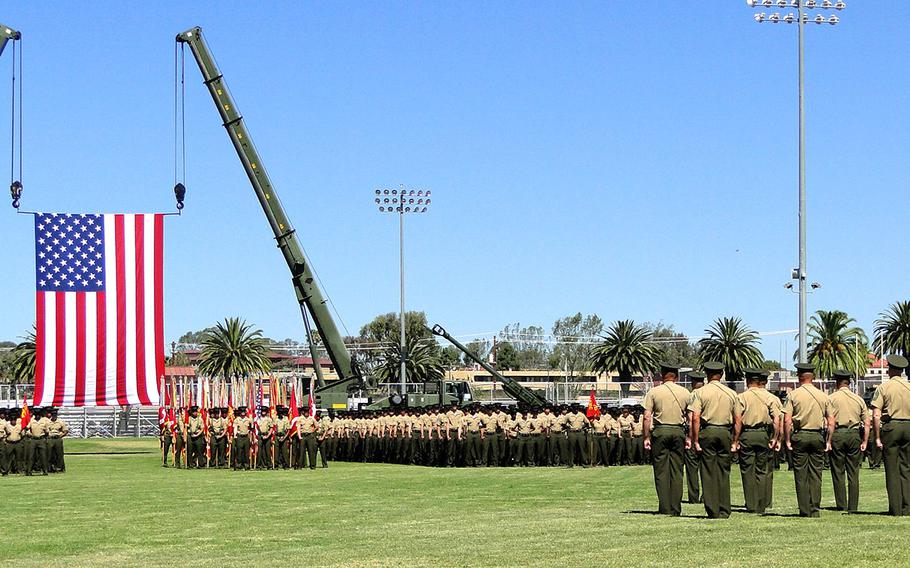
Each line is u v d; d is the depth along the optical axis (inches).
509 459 1651.1
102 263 2009.1
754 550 572.4
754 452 796.6
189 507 943.7
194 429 1720.0
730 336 3814.0
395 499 992.2
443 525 750.5
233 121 2119.8
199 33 2100.1
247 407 1782.7
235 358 4180.6
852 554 551.5
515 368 6589.6
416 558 570.3
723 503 765.3
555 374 6412.4
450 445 1679.4
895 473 779.4
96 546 680.4
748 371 805.9
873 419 786.2
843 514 791.1
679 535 649.0
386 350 5019.7
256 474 1487.5
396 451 1844.2
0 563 602.5
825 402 783.1
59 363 1983.3
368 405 2218.3
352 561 565.3
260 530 748.0
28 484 1310.3
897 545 584.7
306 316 2188.7
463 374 5930.1
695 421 765.3
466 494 1040.8
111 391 1996.8
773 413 829.8
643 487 1109.1
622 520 753.6
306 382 2223.2
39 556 637.9
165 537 719.7
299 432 1641.2
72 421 3356.3
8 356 5300.2
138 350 2015.3
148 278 2023.9
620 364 4037.9
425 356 4446.4
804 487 773.3
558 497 991.0
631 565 528.1
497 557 565.9
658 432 786.8
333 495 1050.7
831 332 3695.9
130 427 3410.4
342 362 2199.8
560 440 1604.3
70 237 2000.5
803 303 1830.7
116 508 946.7
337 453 1991.9
